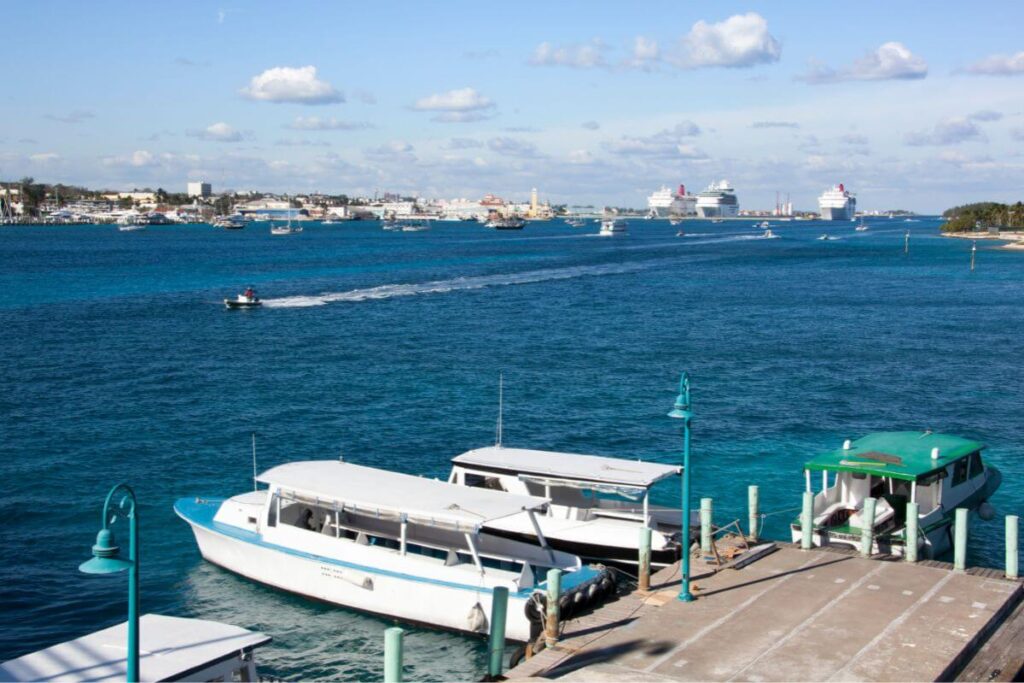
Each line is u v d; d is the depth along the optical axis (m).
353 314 119.31
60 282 162.38
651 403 68.69
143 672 20.16
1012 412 67.06
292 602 34.28
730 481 50.09
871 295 152.00
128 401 67.38
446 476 50.22
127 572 36.91
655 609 26.34
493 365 83.62
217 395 69.75
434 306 129.50
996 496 48.16
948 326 113.94
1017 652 23.50
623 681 21.75
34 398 68.12
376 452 54.84
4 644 30.92
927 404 69.50
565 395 71.06
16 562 37.84
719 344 98.12
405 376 77.88
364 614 33.00
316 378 76.62
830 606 26.12
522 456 39.03
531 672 22.73
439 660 29.98
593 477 35.75
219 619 32.91
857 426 62.50
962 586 27.62
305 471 35.62
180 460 52.53
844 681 21.45
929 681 21.47
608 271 197.88
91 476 49.38
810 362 87.25
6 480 48.34
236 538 35.66
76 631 31.98
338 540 33.66
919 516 36.06
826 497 37.47
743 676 21.83
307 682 28.86
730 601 26.72
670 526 37.12
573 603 29.25
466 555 33.84
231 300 124.06
